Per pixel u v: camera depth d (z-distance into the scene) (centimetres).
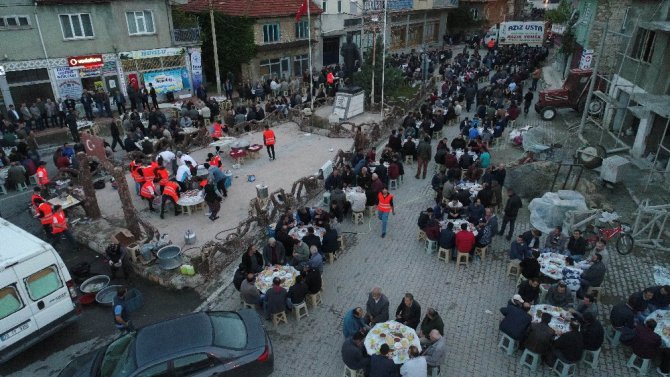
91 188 1523
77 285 1270
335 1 4219
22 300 988
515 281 1254
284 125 2661
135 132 2169
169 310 1163
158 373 809
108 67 2777
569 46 3509
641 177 1816
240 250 1392
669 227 1477
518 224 1547
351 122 2580
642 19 2119
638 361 956
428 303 1169
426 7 5184
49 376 980
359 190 1609
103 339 1088
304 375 958
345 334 974
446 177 1670
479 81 3728
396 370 855
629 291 1209
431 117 2395
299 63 3866
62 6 2509
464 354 1005
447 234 1298
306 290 1101
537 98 3259
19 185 1836
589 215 1455
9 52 2395
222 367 852
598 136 2341
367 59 3044
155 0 2858
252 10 3372
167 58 3028
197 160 2102
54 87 2598
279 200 1587
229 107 2956
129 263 1311
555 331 952
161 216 1579
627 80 2206
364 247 1430
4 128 2227
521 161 1891
